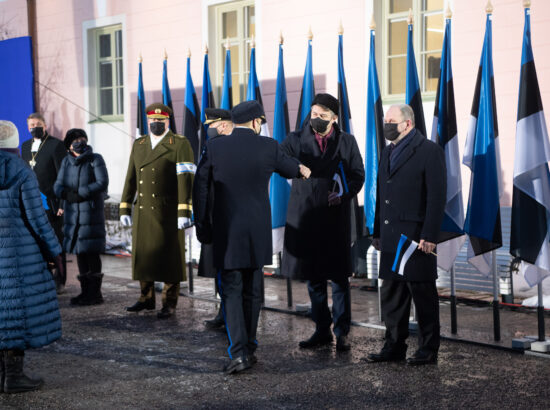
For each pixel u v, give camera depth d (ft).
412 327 17.74
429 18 24.45
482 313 19.75
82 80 35.50
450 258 17.21
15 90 37.63
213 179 14.67
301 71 27.43
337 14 26.25
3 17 38.42
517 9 21.70
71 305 21.88
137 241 20.26
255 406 12.55
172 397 13.10
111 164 34.53
